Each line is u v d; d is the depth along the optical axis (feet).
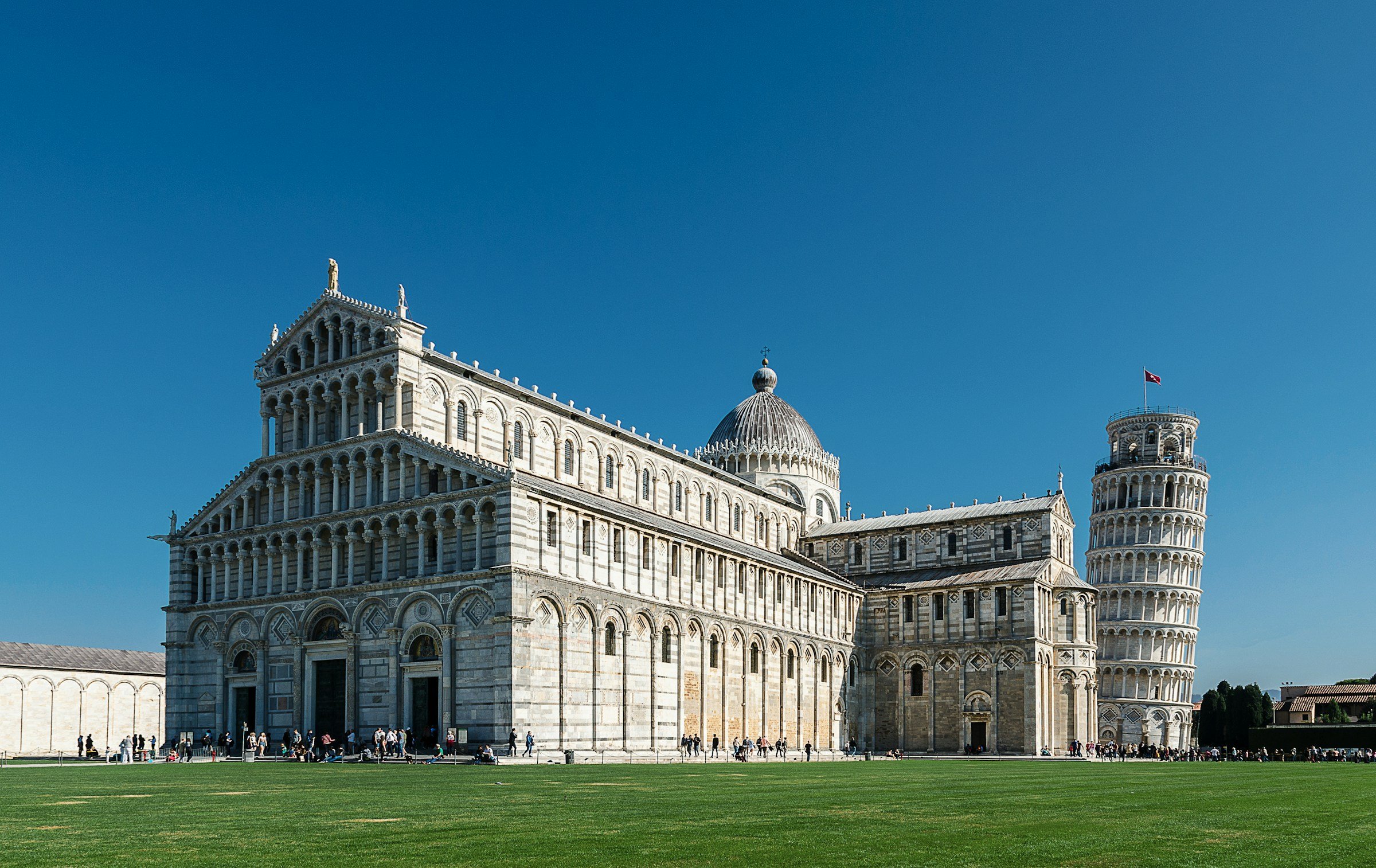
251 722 323.57
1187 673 594.24
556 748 283.79
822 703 424.46
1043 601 433.89
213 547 339.57
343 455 316.19
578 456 369.71
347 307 324.39
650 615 325.01
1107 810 126.41
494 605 277.64
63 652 442.09
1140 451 619.67
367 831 100.07
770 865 79.87
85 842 92.53
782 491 509.35
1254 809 130.00
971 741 430.20
